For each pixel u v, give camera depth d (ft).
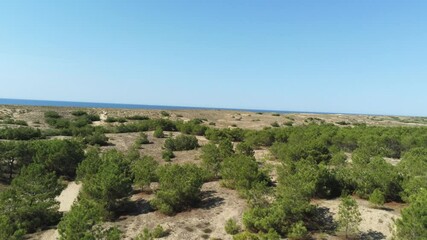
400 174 75.31
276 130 171.94
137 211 70.28
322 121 284.41
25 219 63.31
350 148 143.74
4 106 246.68
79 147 106.63
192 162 112.27
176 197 68.08
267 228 54.75
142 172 81.41
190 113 287.69
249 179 76.28
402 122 344.90
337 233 55.21
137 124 194.49
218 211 66.59
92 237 43.73
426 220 43.98
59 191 72.64
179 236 56.70
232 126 233.96
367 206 65.67
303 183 66.95
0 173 96.89
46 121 207.21
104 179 69.36
